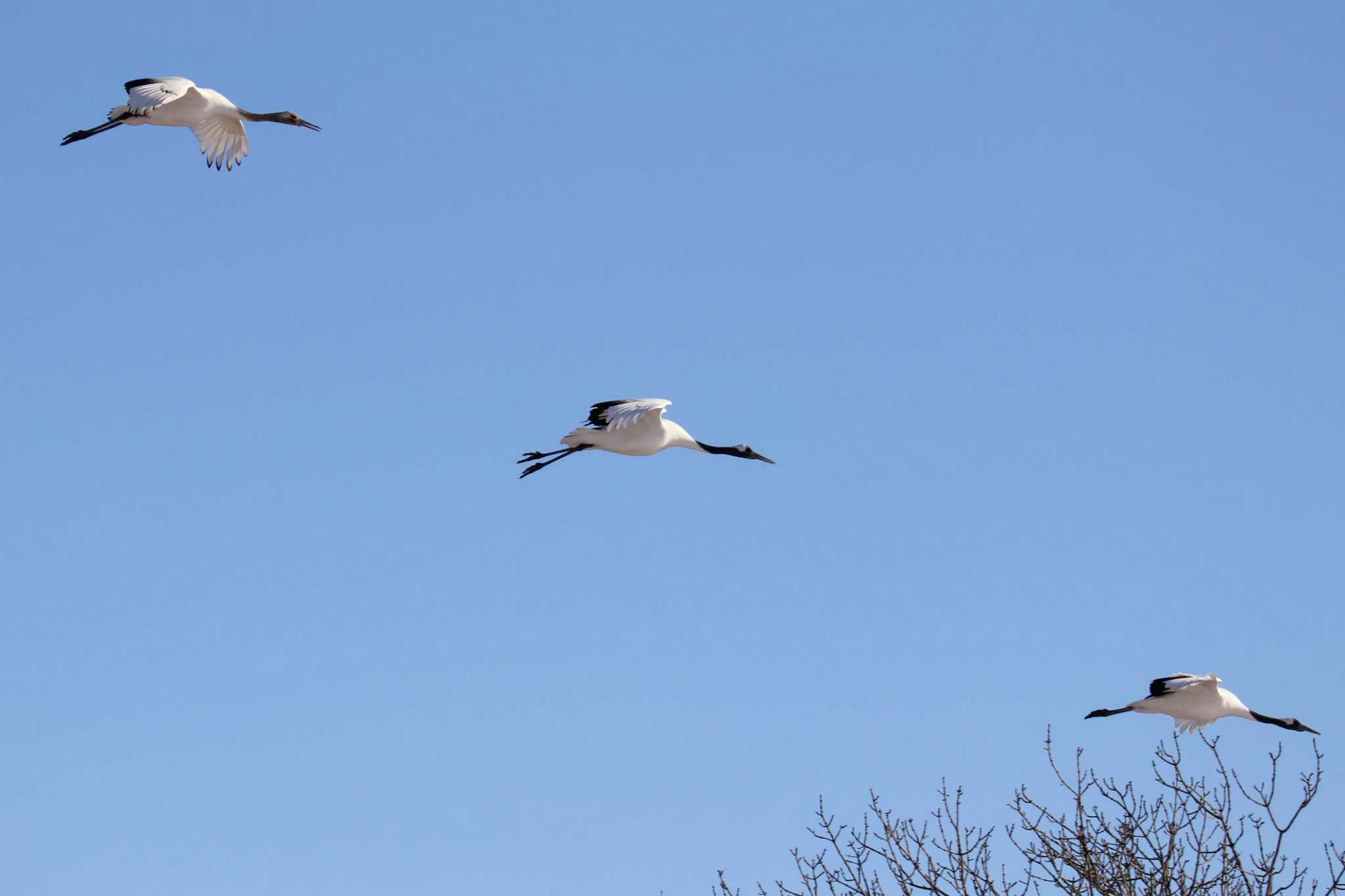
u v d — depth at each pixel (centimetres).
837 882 1691
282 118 2189
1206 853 1638
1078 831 1653
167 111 2042
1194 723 2130
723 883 1700
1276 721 2130
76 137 2034
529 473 2017
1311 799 1605
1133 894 1602
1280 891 1569
